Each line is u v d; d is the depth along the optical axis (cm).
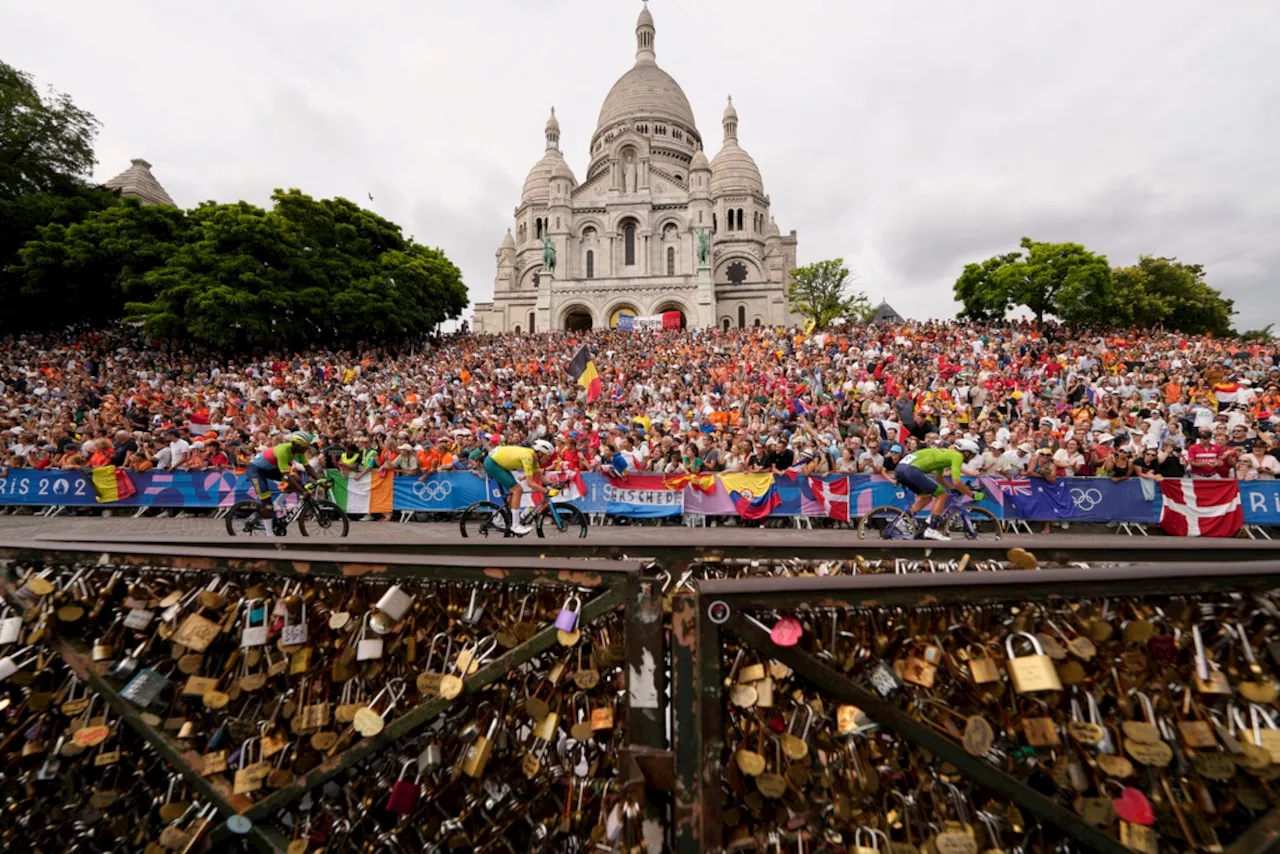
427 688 199
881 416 1734
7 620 234
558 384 2397
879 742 181
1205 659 168
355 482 1344
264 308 3412
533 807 201
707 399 1988
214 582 222
